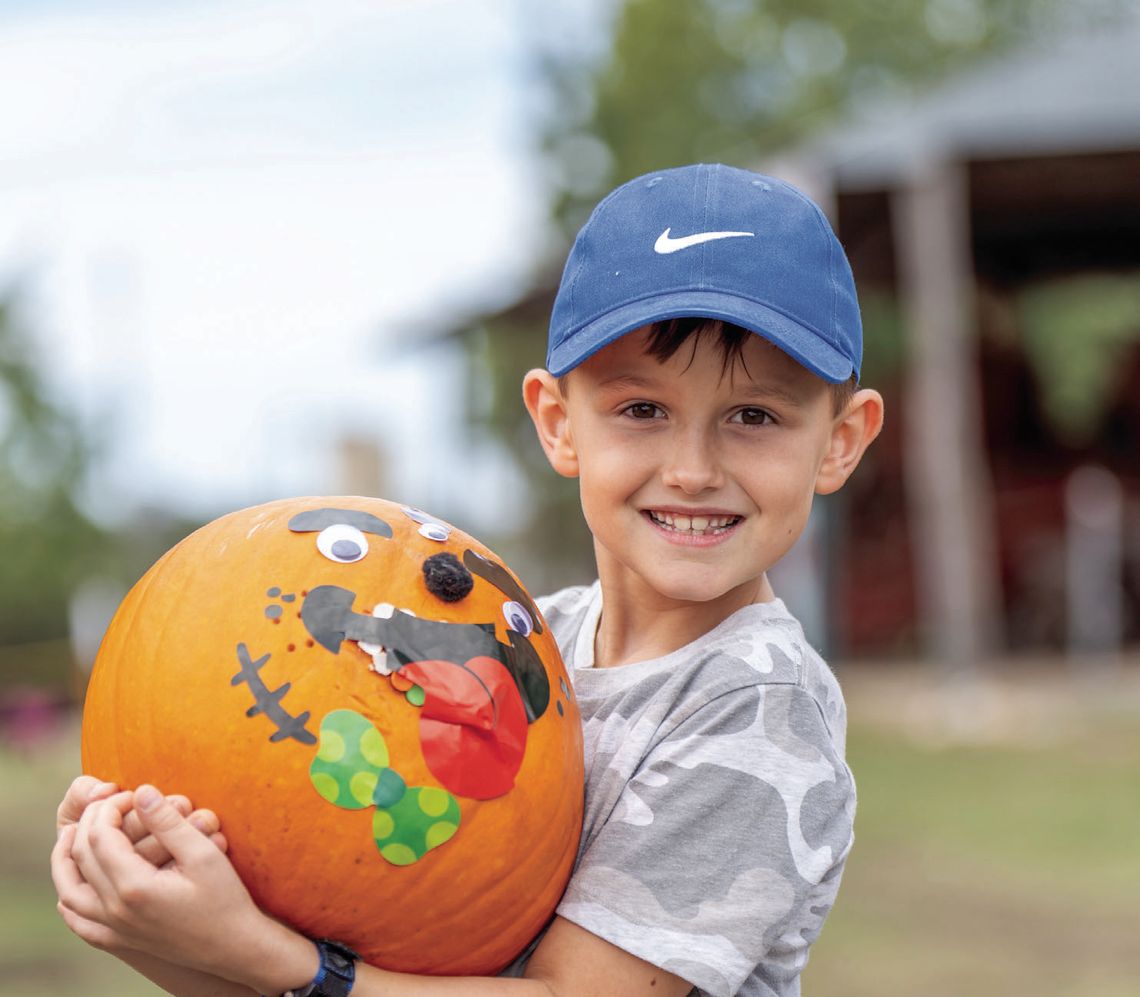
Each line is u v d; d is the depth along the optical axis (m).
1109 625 12.72
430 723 1.62
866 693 11.45
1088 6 22.86
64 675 14.09
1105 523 12.80
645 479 1.90
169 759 1.60
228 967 1.57
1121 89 10.45
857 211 12.12
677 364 1.85
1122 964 5.03
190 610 1.66
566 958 1.74
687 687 1.89
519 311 14.84
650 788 1.81
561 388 2.08
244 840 1.58
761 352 1.85
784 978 1.89
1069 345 12.83
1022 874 6.22
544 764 1.70
